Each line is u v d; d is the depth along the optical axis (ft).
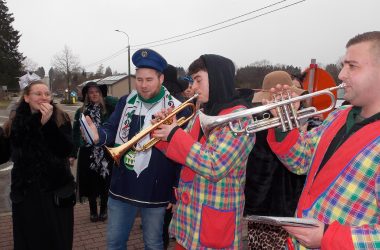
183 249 6.82
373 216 4.15
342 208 4.27
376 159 4.05
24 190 8.87
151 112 8.52
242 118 5.56
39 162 8.84
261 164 7.88
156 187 8.35
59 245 9.22
